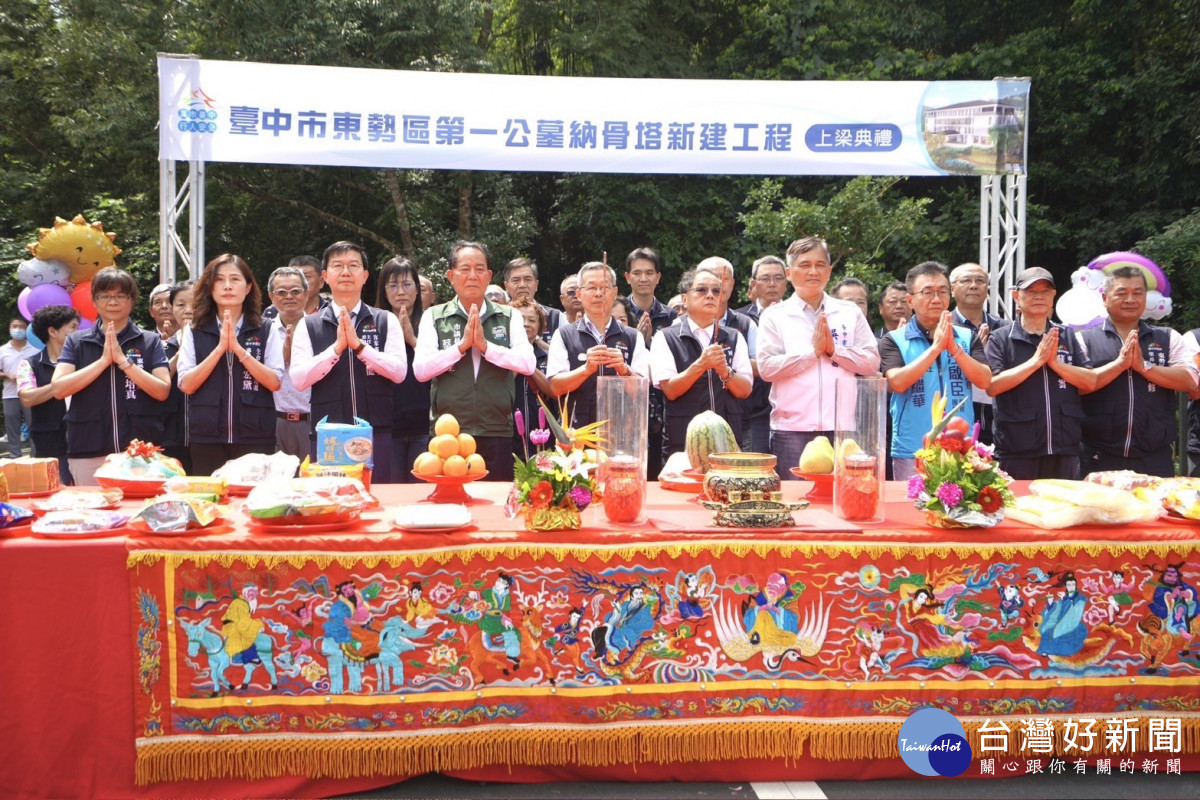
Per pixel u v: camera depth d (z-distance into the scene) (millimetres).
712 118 6020
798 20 14734
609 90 5977
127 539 2586
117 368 4309
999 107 6082
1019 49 13430
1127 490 3059
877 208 11773
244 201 14758
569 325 4605
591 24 14719
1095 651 2740
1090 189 13625
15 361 8469
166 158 5828
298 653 2631
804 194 14125
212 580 2605
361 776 2646
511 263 5559
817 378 4086
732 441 3422
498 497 3186
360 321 4348
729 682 2699
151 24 13438
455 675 2660
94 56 13164
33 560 2537
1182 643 2744
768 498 2822
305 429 4848
